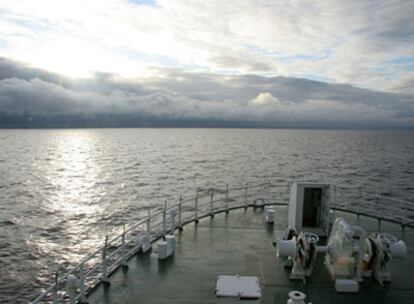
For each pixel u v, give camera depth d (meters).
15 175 70.06
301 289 8.17
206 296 7.79
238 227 12.50
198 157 104.81
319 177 63.38
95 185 58.09
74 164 89.44
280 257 9.86
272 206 15.13
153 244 10.84
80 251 27.27
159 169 76.75
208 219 13.45
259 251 10.37
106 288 8.12
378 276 8.38
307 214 11.55
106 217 37.00
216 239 11.31
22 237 30.64
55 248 27.94
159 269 9.11
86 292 7.82
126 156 111.62
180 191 50.88
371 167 78.50
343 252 8.22
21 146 166.75
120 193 50.66
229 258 9.85
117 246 27.09
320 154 114.69
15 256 26.28
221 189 51.06
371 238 8.62
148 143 191.25
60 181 62.59
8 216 37.84
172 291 8.00
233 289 7.91
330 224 12.12
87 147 160.38
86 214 38.41
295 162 89.00
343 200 39.78
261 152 123.31
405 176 64.56
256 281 8.29
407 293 8.02
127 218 36.47
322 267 9.25
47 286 21.62
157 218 33.28
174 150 136.12
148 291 7.99
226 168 76.94
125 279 8.56
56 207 42.06
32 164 89.75
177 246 10.71
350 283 8.02
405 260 9.76
